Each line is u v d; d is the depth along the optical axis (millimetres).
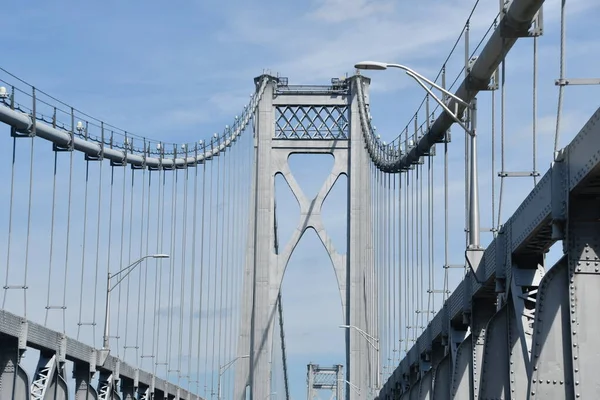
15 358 35562
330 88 86938
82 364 45531
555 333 20203
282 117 87062
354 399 79750
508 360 24922
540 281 21984
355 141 85438
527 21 24203
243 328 83062
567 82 20141
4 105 37656
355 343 81375
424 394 44188
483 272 27844
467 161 31594
